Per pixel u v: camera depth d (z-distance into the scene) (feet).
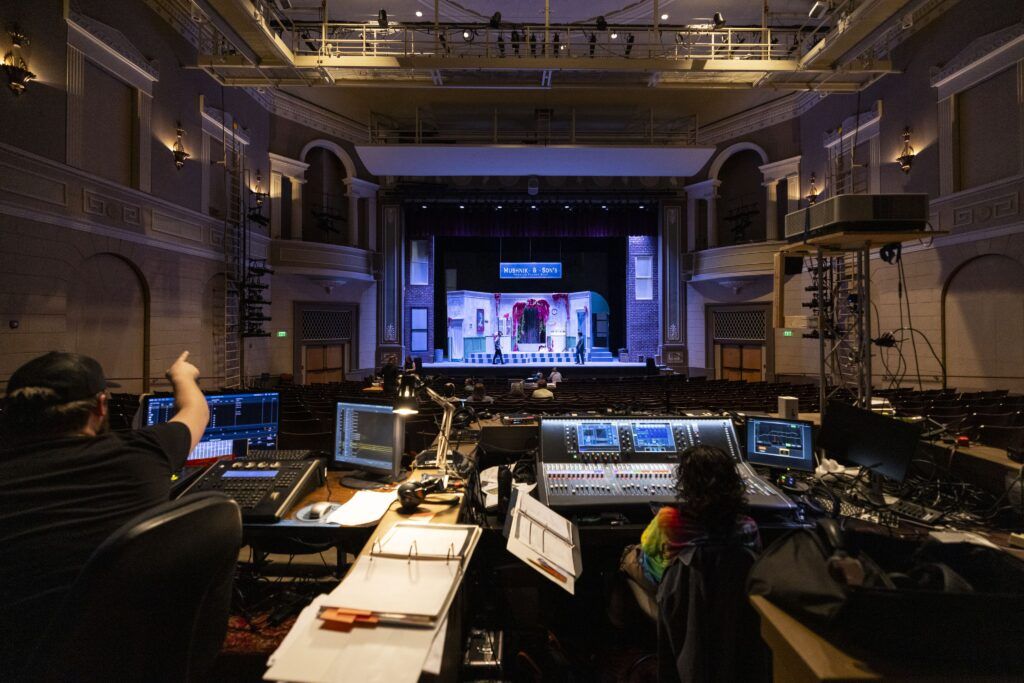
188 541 2.93
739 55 29.84
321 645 3.55
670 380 36.29
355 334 42.96
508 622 7.27
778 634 3.35
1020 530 6.25
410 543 4.98
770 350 38.42
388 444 7.43
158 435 3.73
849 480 7.70
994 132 22.66
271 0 24.79
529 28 27.02
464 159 36.04
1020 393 22.16
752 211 39.09
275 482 6.50
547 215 45.50
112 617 2.70
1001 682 2.93
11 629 2.85
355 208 42.11
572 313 52.44
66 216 19.22
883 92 28.43
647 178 44.42
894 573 3.68
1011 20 21.59
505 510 7.32
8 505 2.96
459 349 51.47
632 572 6.15
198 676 3.35
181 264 26.25
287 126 36.73
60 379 3.39
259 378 34.12
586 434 8.01
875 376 29.01
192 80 27.04
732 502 4.91
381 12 25.14
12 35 16.96
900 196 7.32
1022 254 21.59
